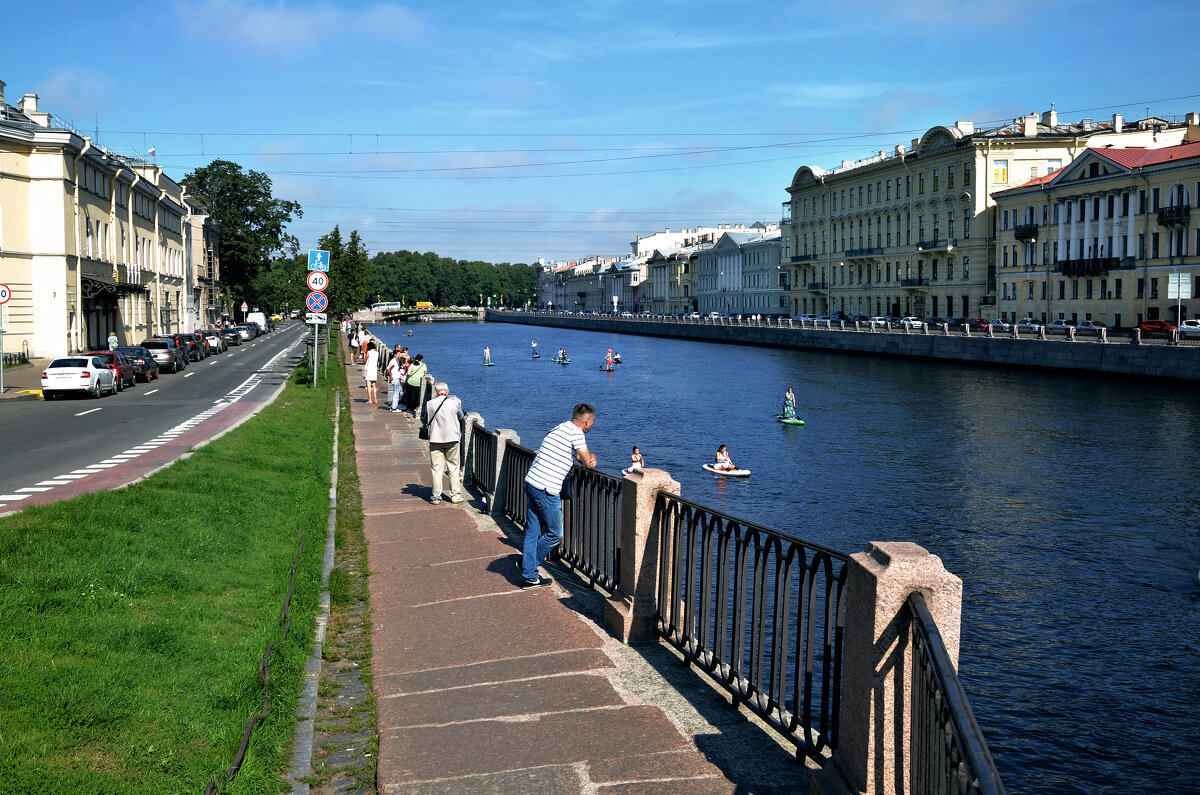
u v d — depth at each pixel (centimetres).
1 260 5212
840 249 12281
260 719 619
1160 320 6238
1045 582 1917
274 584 995
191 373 5112
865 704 460
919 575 452
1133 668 1483
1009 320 8906
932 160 10112
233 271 12069
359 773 588
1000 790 269
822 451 3484
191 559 1052
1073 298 8006
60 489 1630
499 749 604
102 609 822
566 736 620
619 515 912
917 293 10556
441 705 686
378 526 1375
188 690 681
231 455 1836
